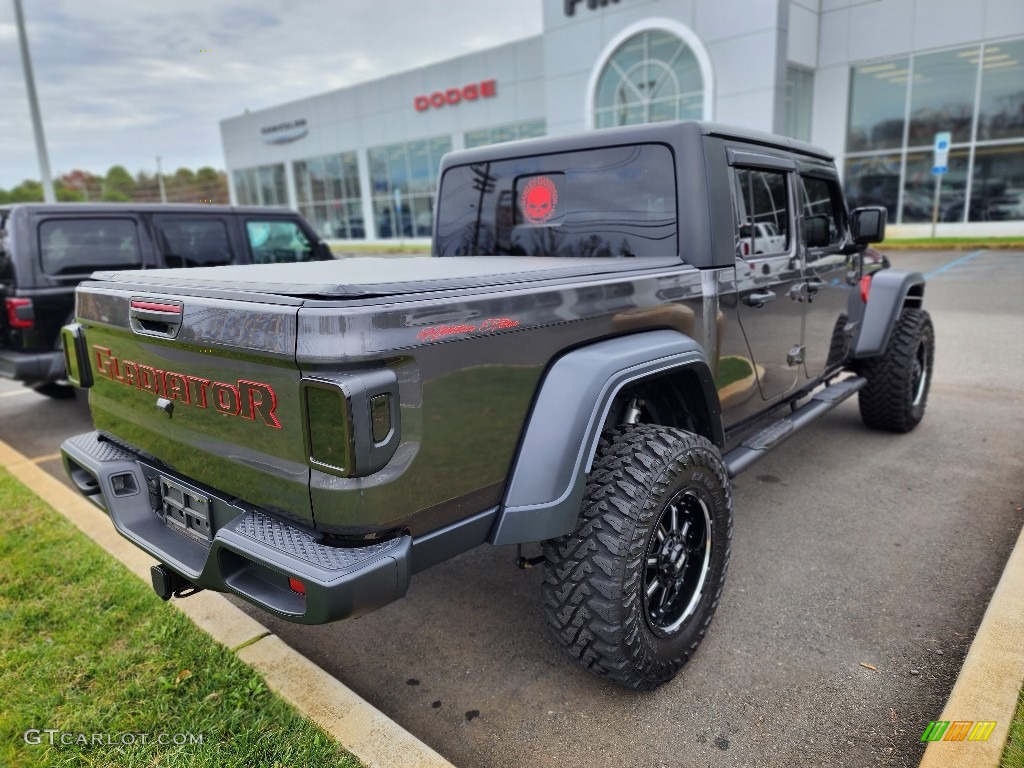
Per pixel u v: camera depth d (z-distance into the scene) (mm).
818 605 3020
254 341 1844
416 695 2551
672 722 2363
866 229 4062
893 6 19000
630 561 2234
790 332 3709
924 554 3430
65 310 5699
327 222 33812
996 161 18500
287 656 2650
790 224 3646
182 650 2693
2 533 3689
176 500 2398
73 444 2791
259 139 35219
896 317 4637
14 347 5625
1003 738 2105
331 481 1812
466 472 2039
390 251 26906
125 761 2172
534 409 2219
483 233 3740
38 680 2541
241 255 6938
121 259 6055
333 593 1747
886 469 4520
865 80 19938
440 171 3908
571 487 2189
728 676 2582
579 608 2264
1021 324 8711
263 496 2006
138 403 2461
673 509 2480
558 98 22172
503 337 2080
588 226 3283
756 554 3477
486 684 2600
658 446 2389
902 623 2871
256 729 2275
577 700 2496
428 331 1861
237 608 3000
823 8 20047
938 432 5195
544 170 3410
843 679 2543
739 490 4277
